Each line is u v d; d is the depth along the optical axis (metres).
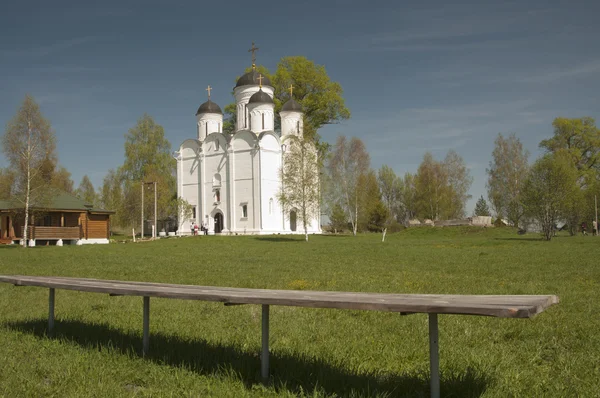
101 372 5.77
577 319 8.44
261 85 67.06
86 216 53.12
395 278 15.19
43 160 46.53
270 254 29.12
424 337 7.34
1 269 20.39
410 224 73.12
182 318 9.03
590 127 75.56
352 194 65.12
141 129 80.88
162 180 70.12
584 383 5.27
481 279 14.74
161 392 5.14
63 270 19.73
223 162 64.56
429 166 84.62
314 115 73.38
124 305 10.63
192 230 63.97
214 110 69.56
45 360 6.33
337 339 7.30
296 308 9.91
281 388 5.12
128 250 35.91
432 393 4.41
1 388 5.30
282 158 63.94
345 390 4.97
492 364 5.84
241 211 62.84
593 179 71.00
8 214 50.09
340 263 21.69
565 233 68.69
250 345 6.87
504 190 72.31
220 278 15.78
